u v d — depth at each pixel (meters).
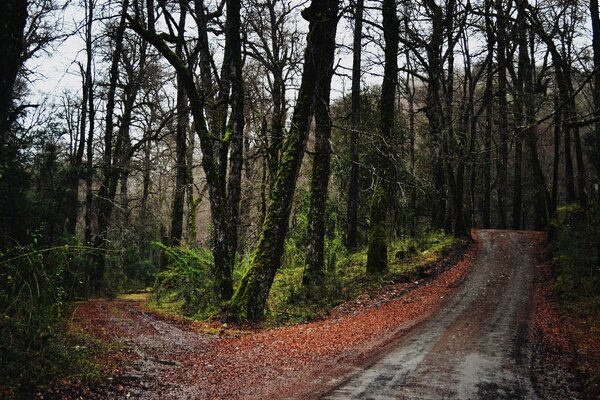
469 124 29.64
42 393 5.85
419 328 11.66
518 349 9.50
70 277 13.94
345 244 27.00
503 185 46.34
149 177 33.69
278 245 14.53
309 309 15.08
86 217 21.98
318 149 18.30
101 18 13.28
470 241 28.56
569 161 26.56
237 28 16.09
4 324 6.59
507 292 16.78
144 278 32.66
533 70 29.92
